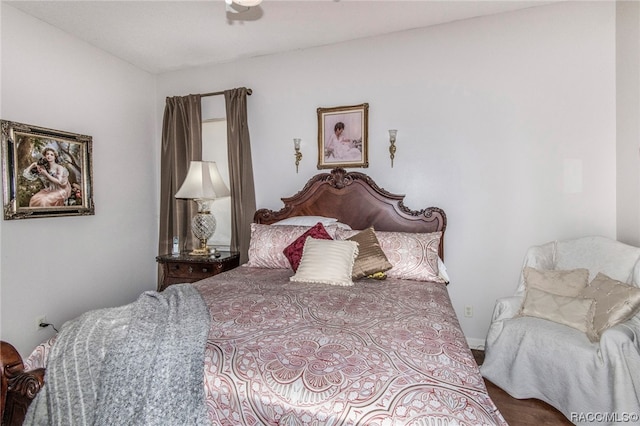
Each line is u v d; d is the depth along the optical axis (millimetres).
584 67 2521
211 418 1101
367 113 3066
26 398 1144
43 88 2648
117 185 3336
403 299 1846
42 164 2613
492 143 2758
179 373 1145
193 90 3666
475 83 2785
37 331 2607
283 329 1386
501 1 2537
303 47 3232
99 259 3150
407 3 2539
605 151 2486
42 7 2467
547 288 2178
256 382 1083
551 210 2635
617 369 1628
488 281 2807
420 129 2939
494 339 2221
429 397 961
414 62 2939
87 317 1467
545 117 2625
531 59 2645
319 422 968
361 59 3088
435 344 1262
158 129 3816
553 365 1909
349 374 1061
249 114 3469
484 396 1005
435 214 2850
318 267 2238
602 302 1870
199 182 3176
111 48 3150
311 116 3266
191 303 1643
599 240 2277
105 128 3201
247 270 2641
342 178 3104
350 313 1594
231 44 3135
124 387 1134
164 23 2748
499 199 2756
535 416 1912
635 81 2234
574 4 2533
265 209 3363
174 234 3566
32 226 2584
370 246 2398
